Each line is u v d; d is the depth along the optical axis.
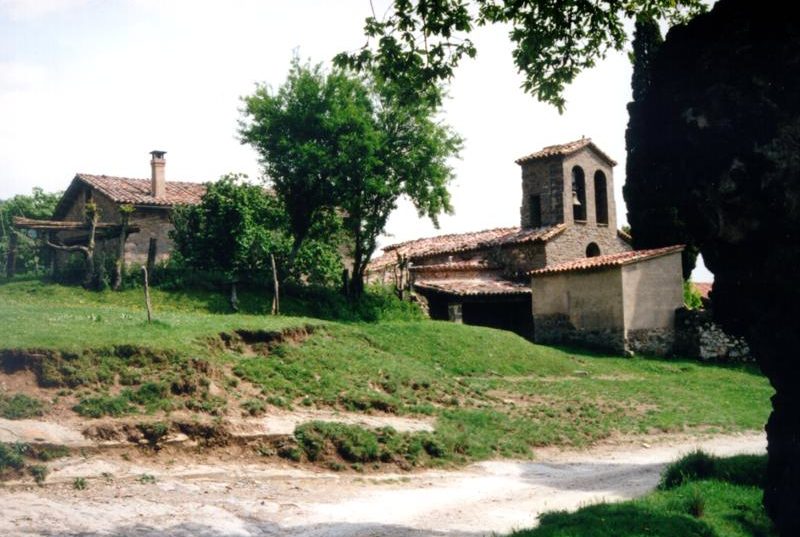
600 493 13.32
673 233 39.12
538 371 27.67
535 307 37.38
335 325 24.75
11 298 27.22
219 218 32.31
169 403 14.77
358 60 11.65
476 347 28.30
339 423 16.23
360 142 34.03
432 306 40.19
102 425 13.31
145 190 41.03
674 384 27.73
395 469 15.14
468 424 18.72
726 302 8.36
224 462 13.92
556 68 12.41
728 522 10.20
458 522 11.05
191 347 17.36
